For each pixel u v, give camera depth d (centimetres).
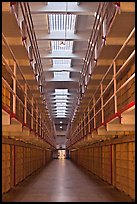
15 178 1012
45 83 1780
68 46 1390
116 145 992
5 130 795
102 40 727
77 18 1110
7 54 772
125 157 847
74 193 878
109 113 1005
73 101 2502
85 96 1388
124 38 688
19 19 681
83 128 1549
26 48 760
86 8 991
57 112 3306
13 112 667
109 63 858
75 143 2319
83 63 1441
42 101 1566
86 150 2033
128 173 805
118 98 835
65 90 2255
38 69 1208
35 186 1036
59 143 4719
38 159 1973
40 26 1174
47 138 2244
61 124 4394
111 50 751
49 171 1805
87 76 1171
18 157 1079
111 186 1044
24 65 885
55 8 991
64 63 1587
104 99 1118
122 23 595
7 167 869
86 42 1325
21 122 795
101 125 875
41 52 1395
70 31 1206
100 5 830
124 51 742
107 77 1004
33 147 1625
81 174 1578
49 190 938
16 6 607
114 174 1013
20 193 871
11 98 776
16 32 657
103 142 1250
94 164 1569
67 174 1579
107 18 682
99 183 1142
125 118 647
